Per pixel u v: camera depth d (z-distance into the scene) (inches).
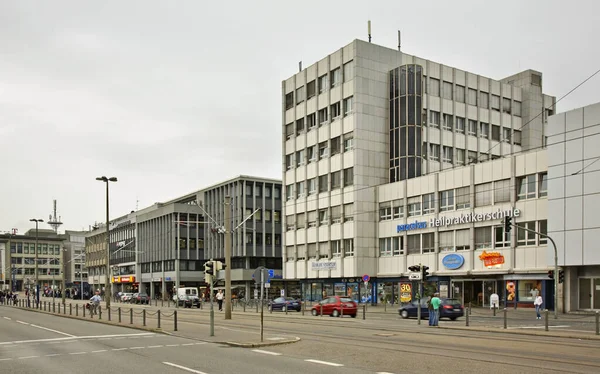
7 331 1043.3
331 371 520.1
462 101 2471.7
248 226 3238.2
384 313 1690.5
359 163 2293.3
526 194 1744.6
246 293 3174.2
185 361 599.2
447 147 2401.6
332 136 2440.9
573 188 1552.7
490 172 1859.0
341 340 807.7
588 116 1531.7
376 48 2368.4
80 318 1392.7
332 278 2436.0
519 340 797.9
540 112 2679.6
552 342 767.1
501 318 1380.4
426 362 569.6
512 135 2610.7
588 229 1509.6
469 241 1914.4
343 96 2383.1
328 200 2442.2
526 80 2667.3
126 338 874.1
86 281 5723.4
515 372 502.0
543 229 1684.3
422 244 2097.7
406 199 2177.7
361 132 2304.4
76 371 546.9
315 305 1568.7
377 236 2305.6
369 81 2338.8
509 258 1768.0
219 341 783.7
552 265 1594.5
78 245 6082.7
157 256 3828.7
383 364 560.7
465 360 581.9
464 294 1934.1
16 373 539.5
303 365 560.1
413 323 1189.7
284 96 2760.8
